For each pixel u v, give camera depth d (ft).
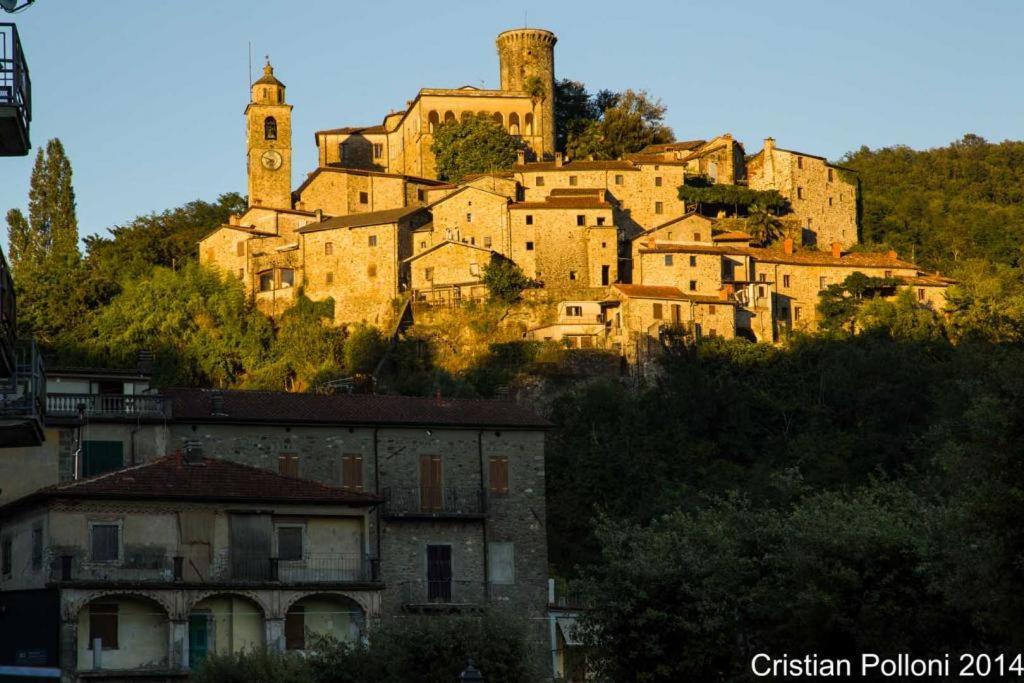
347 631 297.94
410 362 647.15
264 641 283.18
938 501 260.83
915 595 226.99
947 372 603.67
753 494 497.05
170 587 280.92
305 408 335.06
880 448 570.05
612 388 602.03
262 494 295.69
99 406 314.96
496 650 253.85
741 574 255.70
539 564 339.98
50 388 319.47
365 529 303.89
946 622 224.12
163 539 287.28
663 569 261.65
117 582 277.64
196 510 290.97
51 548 279.69
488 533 336.90
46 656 275.80
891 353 618.85
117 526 284.61
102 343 634.84
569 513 518.78
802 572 234.17
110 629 280.51
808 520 245.65
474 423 341.21
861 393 601.62
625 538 275.39
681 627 256.11
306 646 294.46
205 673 253.44
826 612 229.04
